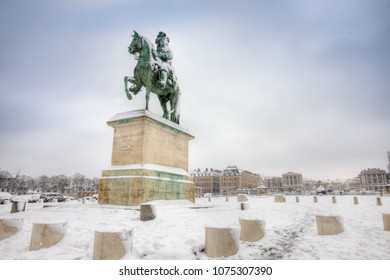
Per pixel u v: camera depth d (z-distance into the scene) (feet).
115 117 42.39
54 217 30.83
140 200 36.14
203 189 437.58
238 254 18.51
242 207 47.47
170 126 45.16
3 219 21.36
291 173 529.04
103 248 16.15
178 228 24.39
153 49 44.96
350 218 42.63
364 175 510.58
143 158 39.17
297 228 30.25
